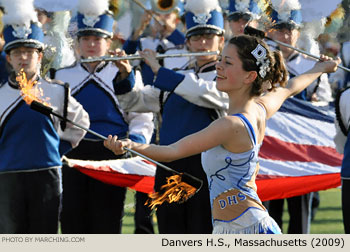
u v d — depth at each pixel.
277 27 12.67
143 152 8.38
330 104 18.17
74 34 13.93
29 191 12.41
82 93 14.20
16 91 12.41
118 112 14.26
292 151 15.77
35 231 12.42
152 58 12.61
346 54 19.02
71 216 13.87
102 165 13.83
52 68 13.48
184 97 12.34
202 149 8.53
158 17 19.27
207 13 12.84
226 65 8.92
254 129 8.77
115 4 14.88
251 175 8.88
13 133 12.37
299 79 10.17
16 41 12.22
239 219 8.83
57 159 12.59
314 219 19.50
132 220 18.94
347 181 12.90
